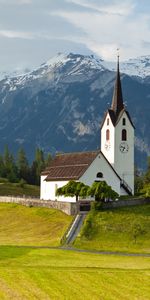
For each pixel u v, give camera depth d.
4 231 128.50
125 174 180.50
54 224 127.88
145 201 136.12
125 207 132.25
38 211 142.25
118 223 121.38
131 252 104.12
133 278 64.50
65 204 135.25
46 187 171.50
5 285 58.75
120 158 180.38
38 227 128.25
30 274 64.06
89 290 58.53
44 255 91.25
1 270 65.94
